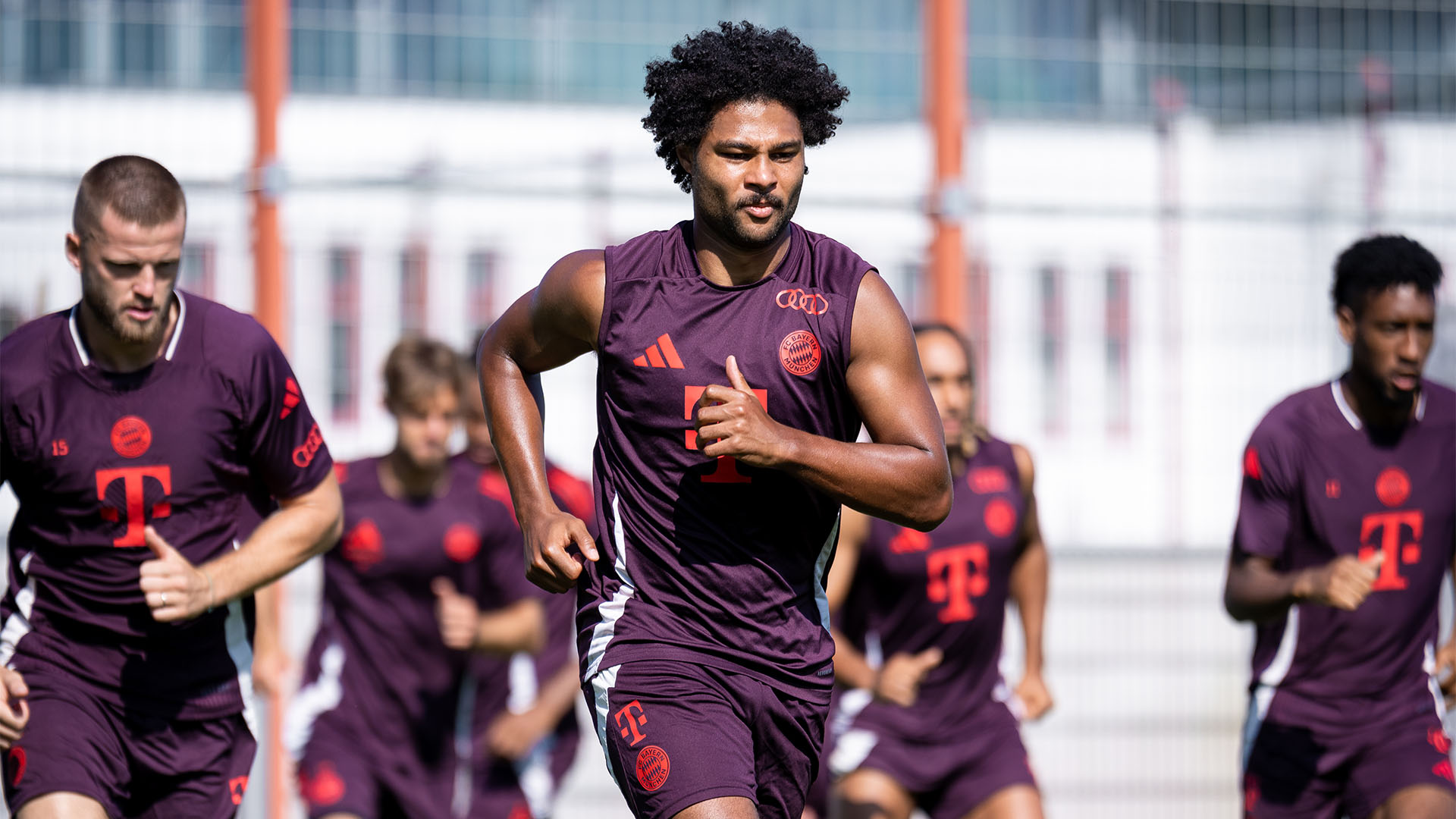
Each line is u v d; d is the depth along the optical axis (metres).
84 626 13.13
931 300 22.83
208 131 22.83
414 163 23.41
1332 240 24.72
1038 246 23.88
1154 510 24.08
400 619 19.45
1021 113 25.20
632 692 10.65
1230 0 25.42
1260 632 16.83
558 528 10.66
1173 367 24.17
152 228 11.95
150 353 12.84
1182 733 24.36
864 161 25.06
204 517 13.28
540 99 25.02
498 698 20.36
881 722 18.31
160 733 13.36
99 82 22.73
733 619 10.83
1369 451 16.30
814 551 11.20
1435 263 15.83
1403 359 15.64
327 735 19.33
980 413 23.61
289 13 23.72
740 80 10.21
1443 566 16.45
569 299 10.95
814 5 26.12
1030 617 19.64
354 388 22.52
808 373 10.52
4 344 12.91
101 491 12.85
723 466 10.67
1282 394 24.41
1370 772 16.09
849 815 18.28
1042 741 24.16
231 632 13.70
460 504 19.58
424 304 22.81
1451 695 16.58
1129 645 24.28
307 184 22.00
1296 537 16.52
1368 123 25.31
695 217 10.91
